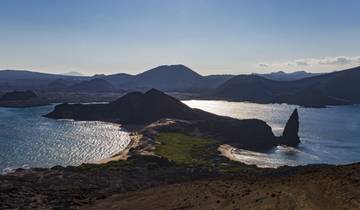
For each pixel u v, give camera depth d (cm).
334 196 3772
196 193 5384
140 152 15212
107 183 9375
